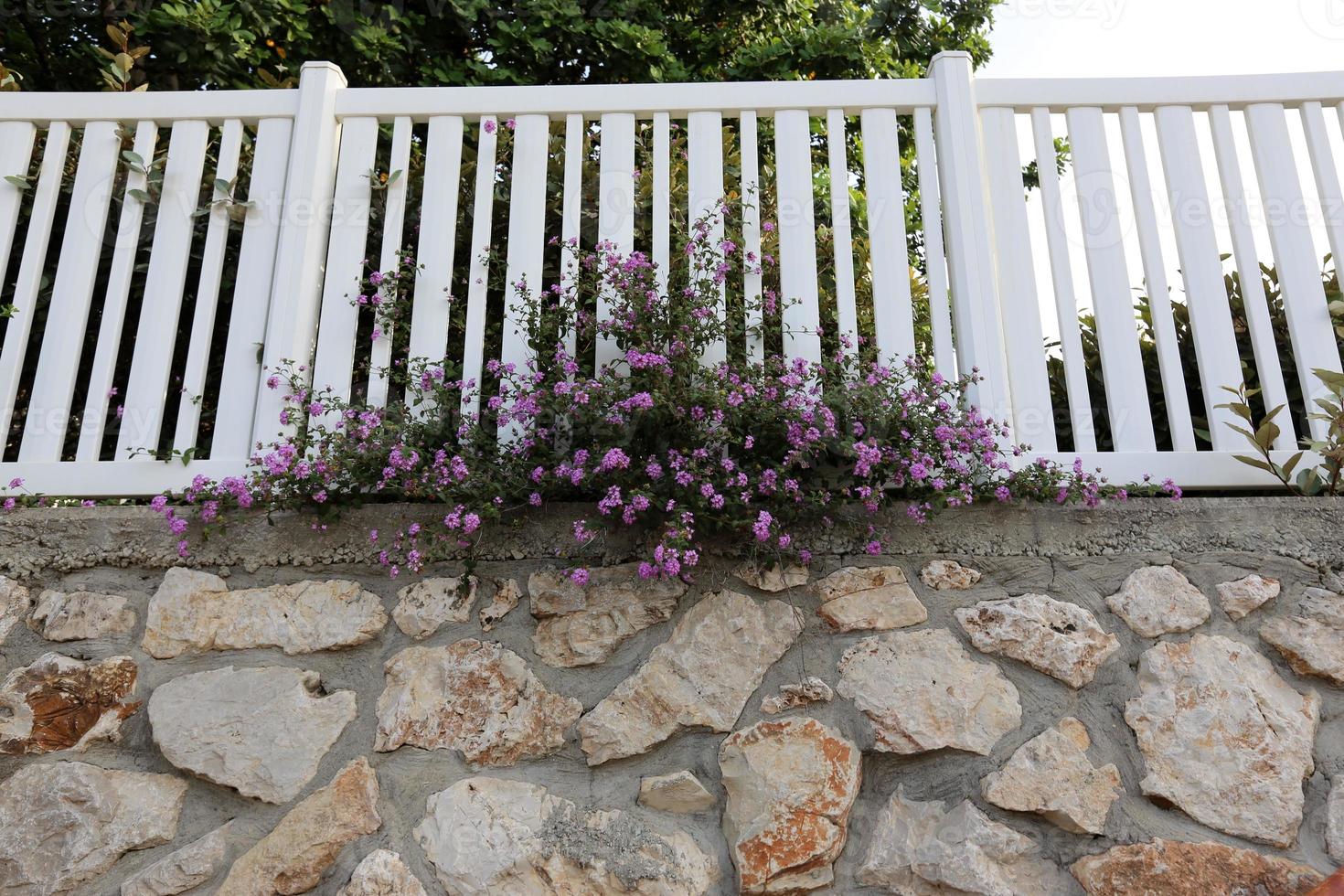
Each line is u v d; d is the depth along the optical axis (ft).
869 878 5.36
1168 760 5.54
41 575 6.15
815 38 14.90
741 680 5.80
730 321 6.77
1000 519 6.19
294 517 6.21
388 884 5.29
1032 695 5.74
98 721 5.75
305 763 5.65
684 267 6.88
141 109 7.67
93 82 13.37
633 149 7.51
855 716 5.69
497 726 5.73
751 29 16.30
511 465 6.14
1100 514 6.20
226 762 5.63
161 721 5.73
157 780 5.64
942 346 6.86
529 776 5.63
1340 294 7.24
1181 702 5.67
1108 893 5.22
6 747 5.63
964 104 7.42
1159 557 6.10
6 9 12.17
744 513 5.87
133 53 9.84
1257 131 7.42
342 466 6.10
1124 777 5.53
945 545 6.14
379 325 6.95
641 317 6.39
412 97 7.65
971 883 5.23
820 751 5.58
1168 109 7.50
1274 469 6.31
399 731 5.73
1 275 7.31
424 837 5.43
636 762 5.68
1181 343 8.64
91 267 7.30
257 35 12.67
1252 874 5.22
